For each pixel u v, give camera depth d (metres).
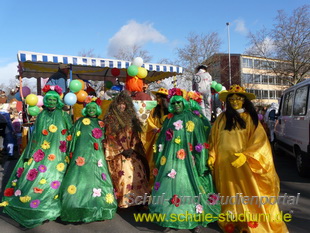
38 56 6.58
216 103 7.92
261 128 3.79
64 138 4.38
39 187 4.02
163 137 4.11
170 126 4.04
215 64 30.56
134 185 4.27
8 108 9.34
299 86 7.05
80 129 4.27
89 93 8.82
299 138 6.56
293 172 7.23
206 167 3.88
